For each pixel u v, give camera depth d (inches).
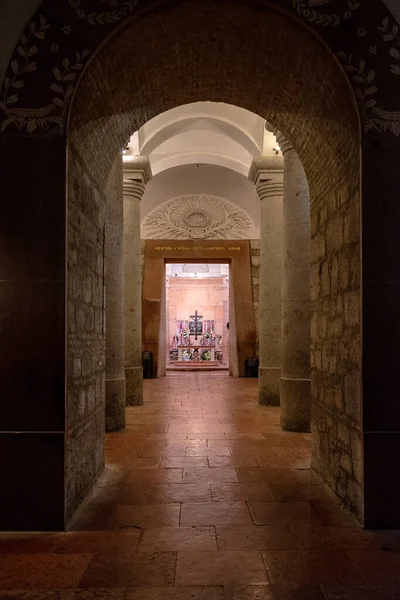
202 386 532.7
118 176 307.7
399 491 148.8
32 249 150.1
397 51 152.0
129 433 288.2
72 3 150.9
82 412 170.6
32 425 148.1
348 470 163.3
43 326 149.3
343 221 170.1
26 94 150.8
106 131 189.2
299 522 154.4
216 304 993.5
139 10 150.9
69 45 150.4
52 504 147.5
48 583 117.3
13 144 150.8
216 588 114.7
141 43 165.5
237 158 520.1
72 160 157.8
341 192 172.6
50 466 147.6
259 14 155.6
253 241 683.4
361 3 152.2
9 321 149.4
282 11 151.6
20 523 147.3
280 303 396.2
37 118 150.6
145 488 187.9
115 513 162.2
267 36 165.6
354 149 157.6
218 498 177.0
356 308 156.1
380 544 138.0
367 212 151.0
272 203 403.5
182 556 131.0
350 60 151.7
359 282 152.8
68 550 134.6
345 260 167.8
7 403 148.4
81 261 170.1
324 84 166.7
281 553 132.6
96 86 164.2
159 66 183.8
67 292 151.9
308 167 213.0
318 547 136.3
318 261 204.4
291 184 306.3
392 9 152.3
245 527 150.6
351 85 151.6
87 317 178.5
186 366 797.9
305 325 295.6
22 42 150.0
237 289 662.5
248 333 649.6
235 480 198.4
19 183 150.5
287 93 190.4
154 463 223.6
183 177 634.2
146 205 671.8
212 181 642.8
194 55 181.8
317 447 205.3
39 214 150.5
